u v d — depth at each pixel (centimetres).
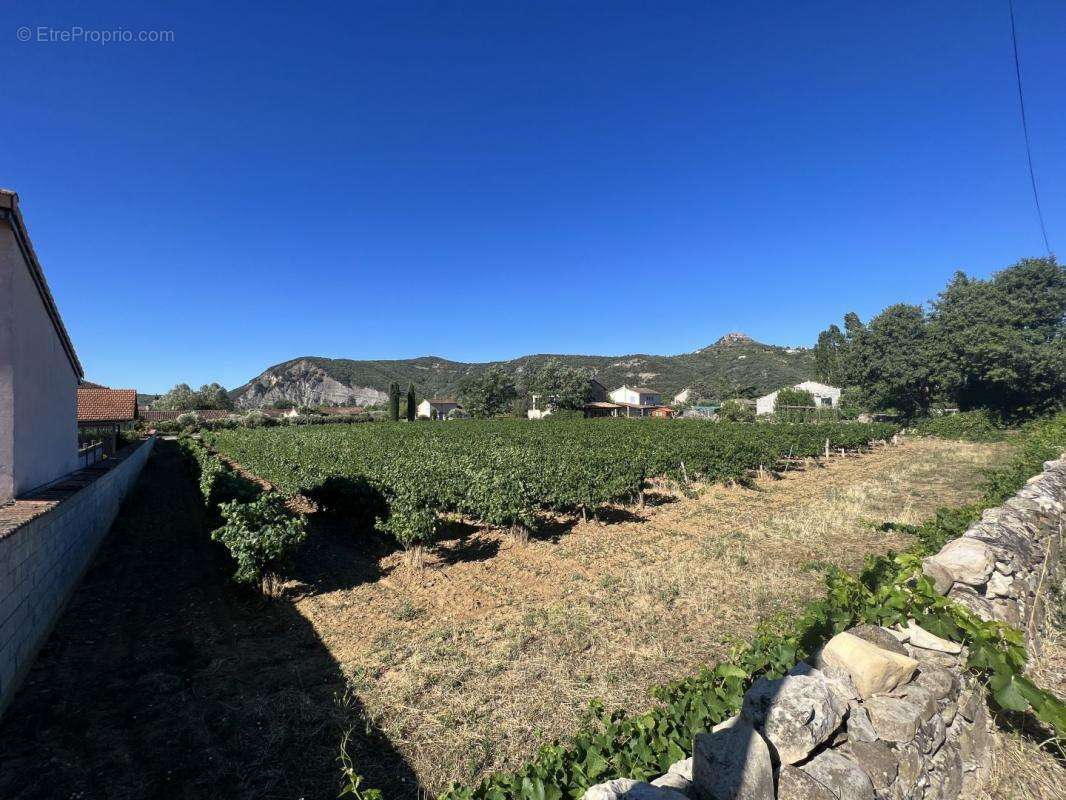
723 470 1742
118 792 405
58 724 496
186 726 487
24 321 767
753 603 729
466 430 4078
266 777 417
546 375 8225
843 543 1034
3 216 695
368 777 411
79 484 969
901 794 256
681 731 298
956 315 4091
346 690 538
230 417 6844
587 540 1116
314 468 1565
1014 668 325
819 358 7900
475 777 404
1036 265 4172
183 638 688
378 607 776
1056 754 352
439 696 520
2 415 709
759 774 216
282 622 733
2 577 525
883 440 3212
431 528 998
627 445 2294
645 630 652
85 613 780
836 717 253
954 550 426
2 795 401
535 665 572
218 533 832
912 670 295
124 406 2544
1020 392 3541
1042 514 604
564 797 258
